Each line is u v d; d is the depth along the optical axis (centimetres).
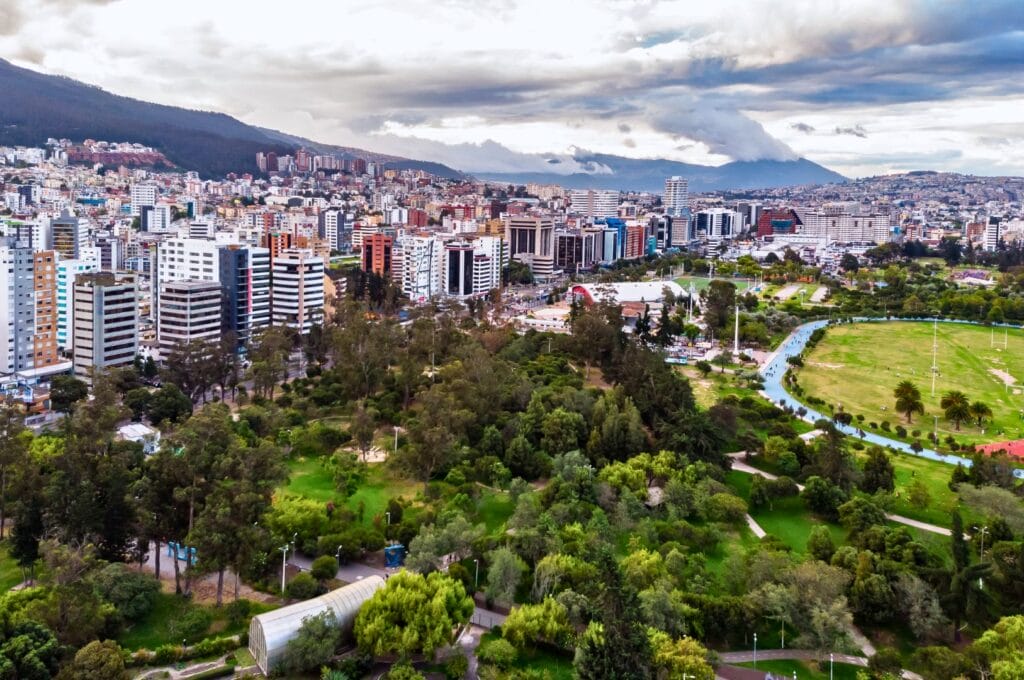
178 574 16962
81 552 15775
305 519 19200
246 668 14462
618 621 13138
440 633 14550
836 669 15275
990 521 19812
